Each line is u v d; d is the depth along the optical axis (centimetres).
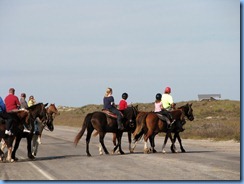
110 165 1922
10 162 2088
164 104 2509
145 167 1838
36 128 2308
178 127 2466
